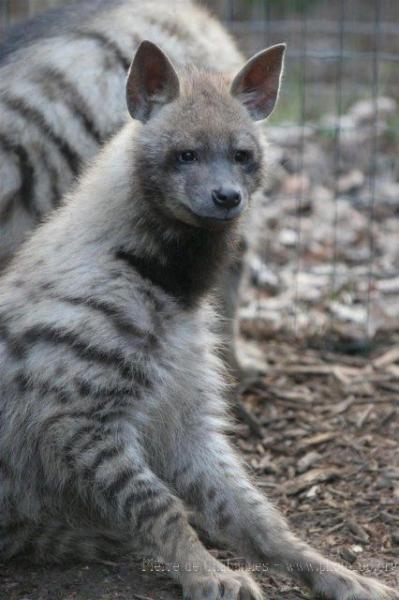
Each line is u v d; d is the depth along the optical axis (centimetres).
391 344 1112
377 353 1095
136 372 700
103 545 731
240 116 748
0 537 728
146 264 722
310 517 800
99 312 696
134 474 680
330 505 815
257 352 1081
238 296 985
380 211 1384
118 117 902
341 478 852
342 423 947
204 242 740
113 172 738
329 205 1391
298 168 1426
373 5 1911
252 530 703
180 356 733
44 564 729
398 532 773
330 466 873
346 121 1558
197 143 723
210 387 759
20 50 920
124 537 729
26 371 697
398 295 1196
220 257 759
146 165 729
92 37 918
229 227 754
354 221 1356
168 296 729
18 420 705
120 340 696
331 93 1670
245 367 1034
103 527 729
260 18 1778
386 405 979
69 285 702
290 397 998
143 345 705
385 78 1734
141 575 711
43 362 691
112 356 692
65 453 687
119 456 683
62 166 888
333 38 1778
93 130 898
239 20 1778
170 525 670
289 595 692
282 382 1029
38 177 880
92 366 686
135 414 706
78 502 721
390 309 1164
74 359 686
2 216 871
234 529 712
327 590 666
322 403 988
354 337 1114
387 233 1337
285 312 1172
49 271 714
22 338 702
